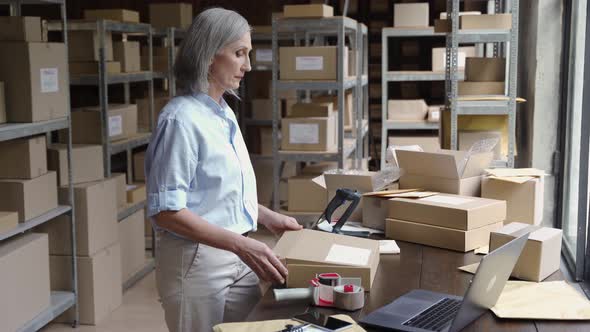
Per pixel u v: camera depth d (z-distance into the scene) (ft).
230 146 7.18
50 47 11.41
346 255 6.77
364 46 22.33
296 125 16.62
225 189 7.06
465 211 7.72
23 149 11.03
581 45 13.71
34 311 11.27
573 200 14.28
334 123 17.31
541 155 15.01
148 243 17.48
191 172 6.82
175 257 7.13
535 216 8.73
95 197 12.78
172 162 6.70
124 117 15.38
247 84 21.90
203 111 6.95
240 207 7.29
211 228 6.65
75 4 25.50
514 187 8.74
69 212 12.34
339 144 16.42
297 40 21.30
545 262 6.88
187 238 7.09
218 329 5.49
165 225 6.73
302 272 6.49
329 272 6.46
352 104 20.49
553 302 6.17
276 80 16.61
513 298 6.27
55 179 11.90
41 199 11.41
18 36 11.02
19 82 10.87
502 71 13.82
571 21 14.21
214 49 6.89
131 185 16.26
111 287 13.35
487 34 13.07
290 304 6.22
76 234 12.62
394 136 22.88
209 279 7.13
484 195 8.95
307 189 17.22
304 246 7.01
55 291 12.56
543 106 14.89
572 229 14.37
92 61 14.21
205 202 7.02
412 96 23.53
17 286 10.73
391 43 24.84
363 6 24.63
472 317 5.68
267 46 21.74
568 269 13.19
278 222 7.86
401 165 9.15
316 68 16.31
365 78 21.11
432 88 24.39
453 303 6.12
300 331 5.40
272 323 5.59
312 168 18.70
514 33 12.79
